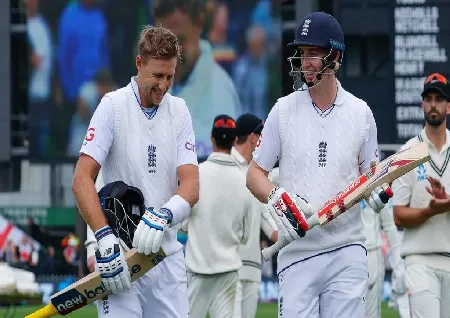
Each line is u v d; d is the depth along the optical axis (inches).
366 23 3243.1
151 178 907.4
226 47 3376.0
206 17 3376.0
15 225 3666.3
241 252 1483.8
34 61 3457.2
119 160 904.9
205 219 1417.3
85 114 3454.7
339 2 3253.0
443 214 1231.5
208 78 3390.7
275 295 3196.4
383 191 954.1
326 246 992.2
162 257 872.9
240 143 1556.3
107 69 3435.0
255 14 3371.1
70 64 3449.8
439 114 1230.3
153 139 907.4
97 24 3430.1
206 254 1421.0
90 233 1248.2
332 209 960.9
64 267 3506.4
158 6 3393.2
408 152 956.0
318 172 997.8
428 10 3127.5
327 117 998.4
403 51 3139.8
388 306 2684.5
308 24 989.8
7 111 3609.7
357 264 999.0
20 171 3961.6
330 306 1003.3
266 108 3378.4
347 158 997.8
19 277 1411.2
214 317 1434.5
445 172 1235.9
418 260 1237.7
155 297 909.2
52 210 3924.7
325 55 987.9
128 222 890.1
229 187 1422.2
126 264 860.0
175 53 881.5
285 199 952.9
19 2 3693.4
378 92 3186.5
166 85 885.2
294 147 1000.9
